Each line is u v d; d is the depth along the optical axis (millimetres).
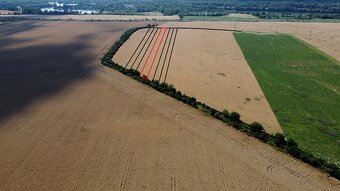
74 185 36062
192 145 43719
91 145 43625
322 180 37344
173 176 37469
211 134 46594
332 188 36031
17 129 47844
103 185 36031
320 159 40500
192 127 48469
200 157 41062
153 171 38344
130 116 51656
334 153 43062
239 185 36094
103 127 48250
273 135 46531
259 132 46594
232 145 43938
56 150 42531
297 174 38281
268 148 43406
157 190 35250
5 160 40469
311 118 52875
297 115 53906
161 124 49219
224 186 35875
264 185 36188
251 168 39094
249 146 43781
